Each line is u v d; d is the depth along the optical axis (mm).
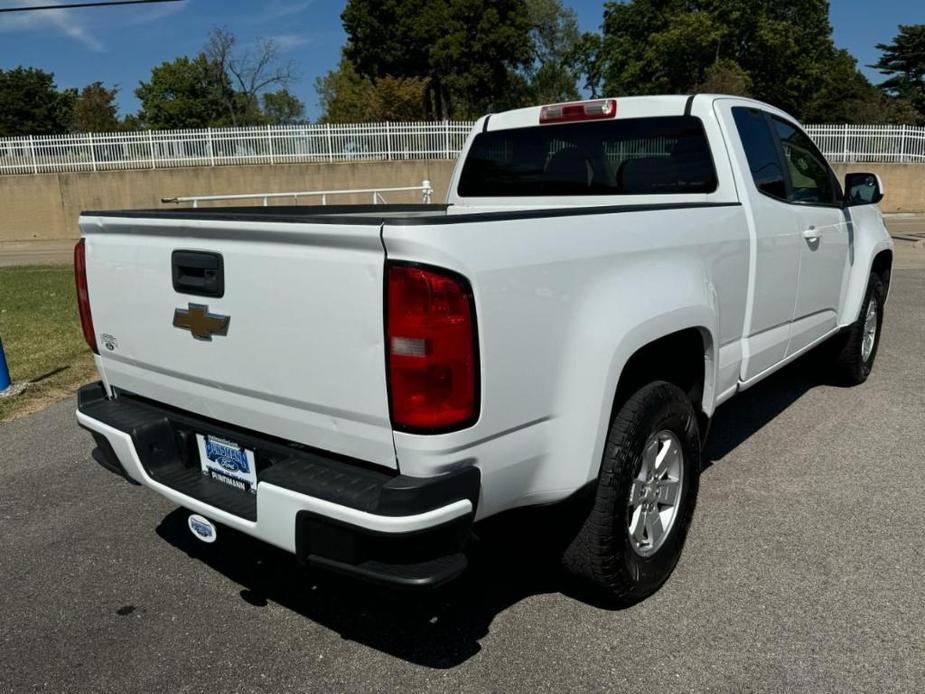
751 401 5676
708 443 4855
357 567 2240
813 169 4793
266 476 2385
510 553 3305
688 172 3891
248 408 2629
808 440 4852
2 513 4078
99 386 3367
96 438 3096
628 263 2801
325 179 23891
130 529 3889
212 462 2865
